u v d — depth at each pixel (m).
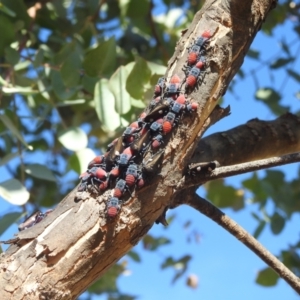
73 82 0.54
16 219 0.46
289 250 0.71
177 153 0.36
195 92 0.36
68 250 0.34
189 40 0.38
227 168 0.37
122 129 0.55
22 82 0.57
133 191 0.35
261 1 0.38
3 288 0.33
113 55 0.54
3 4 0.58
